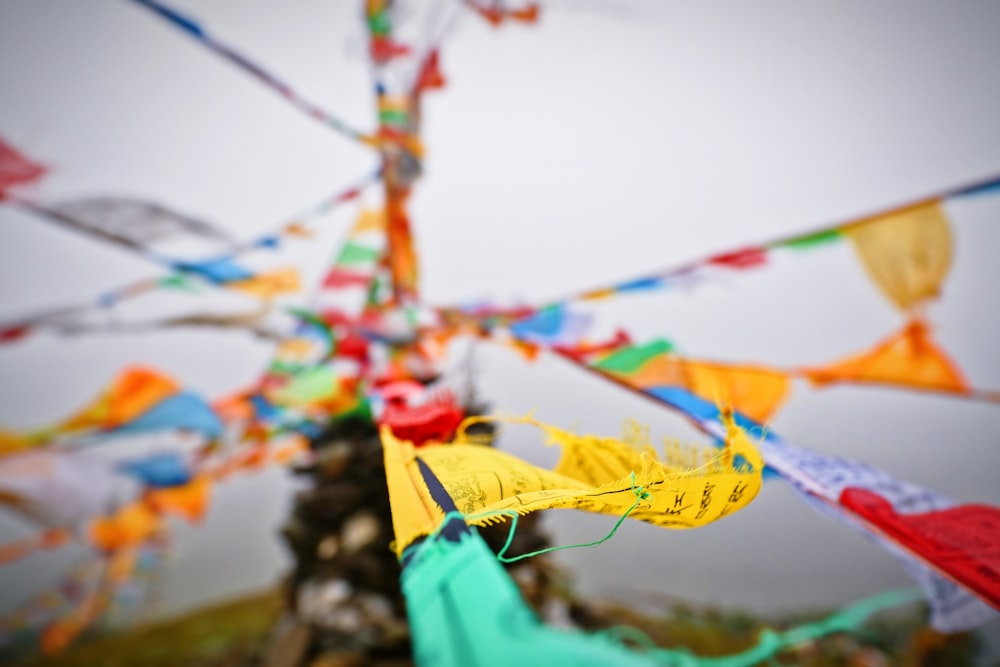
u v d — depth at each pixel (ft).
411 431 4.43
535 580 6.27
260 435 10.33
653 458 3.32
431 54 13.24
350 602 7.44
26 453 8.71
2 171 9.62
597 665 1.71
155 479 9.53
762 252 10.28
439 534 2.55
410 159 12.34
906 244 9.61
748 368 7.39
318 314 10.92
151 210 10.49
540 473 3.44
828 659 7.69
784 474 4.84
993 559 3.93
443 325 10.91
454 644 1.94
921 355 9.32
